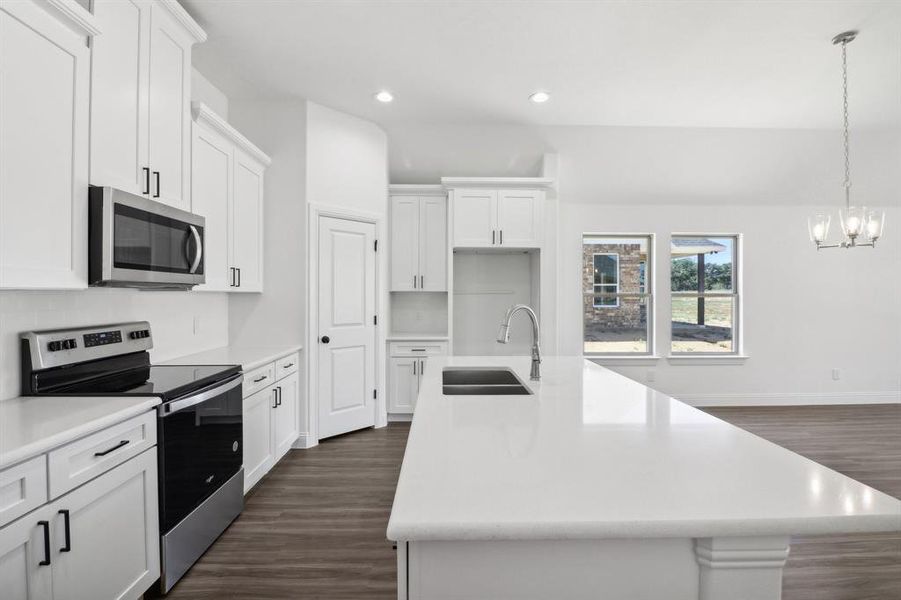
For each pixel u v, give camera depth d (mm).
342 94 3760
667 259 5352
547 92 3707
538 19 2742
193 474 2127
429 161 4805
